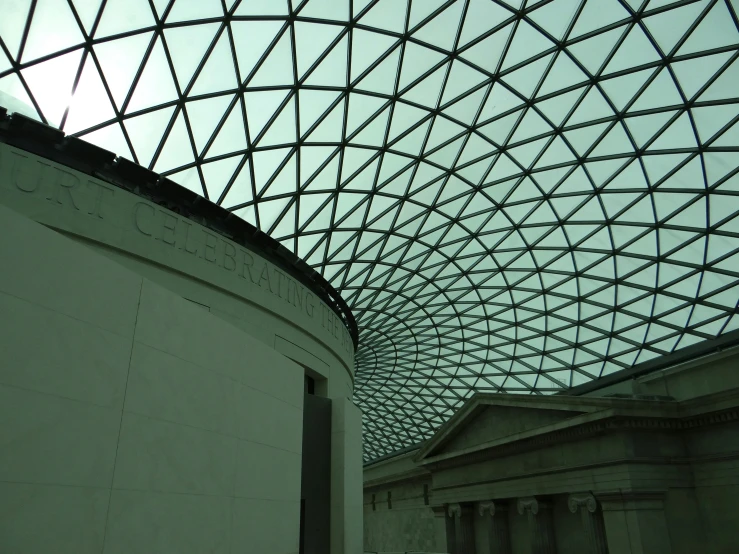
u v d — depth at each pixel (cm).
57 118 1352
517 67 1805
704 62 1709
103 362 649
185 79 1478
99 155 1213
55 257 605
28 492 520
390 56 1695
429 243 2570
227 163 1728
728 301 2464
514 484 2542
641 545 1822
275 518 1015
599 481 2044
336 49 1612
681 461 1973
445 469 3144
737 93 1761
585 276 2714
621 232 2434
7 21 1177
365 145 1964
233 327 973
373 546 4419
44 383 560
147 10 1298
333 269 2414
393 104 1862
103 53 1327
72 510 568
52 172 1118
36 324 564
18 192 1047
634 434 1992
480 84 1853
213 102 1566
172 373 779
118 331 684
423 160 2112
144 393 712
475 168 2212
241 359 982
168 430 748
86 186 1169
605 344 3009
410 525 3872
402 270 2702
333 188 2050
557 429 2208
